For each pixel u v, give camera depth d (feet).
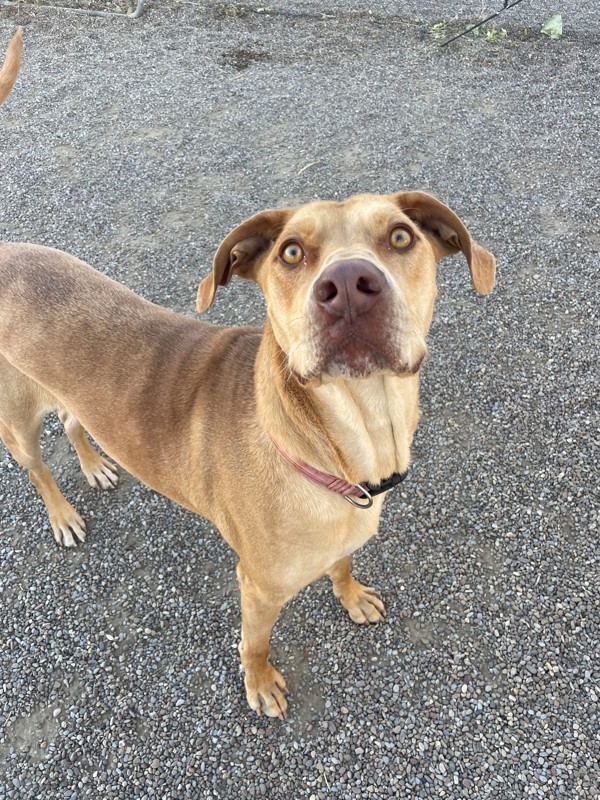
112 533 2.63
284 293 1.47
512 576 2.38
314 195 4.19
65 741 2.08
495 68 5.67
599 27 6.38
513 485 2.63
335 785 1.96
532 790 1.91
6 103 5.44
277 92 5.41
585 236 3.79
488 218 3.94
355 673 2.19
